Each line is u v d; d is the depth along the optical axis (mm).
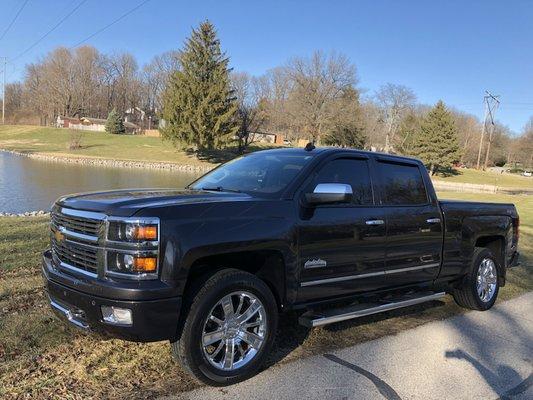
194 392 3807
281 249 4215
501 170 101500
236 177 5008
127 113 138625
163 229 3627
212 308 3809
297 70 77062
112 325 3596
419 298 5523
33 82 135500
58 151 70312
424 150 71875
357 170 5090
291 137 83875
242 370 3992
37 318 4969
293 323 5383
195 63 58281
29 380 3826
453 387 4191
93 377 3922
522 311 6547
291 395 3873
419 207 5555
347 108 76125
